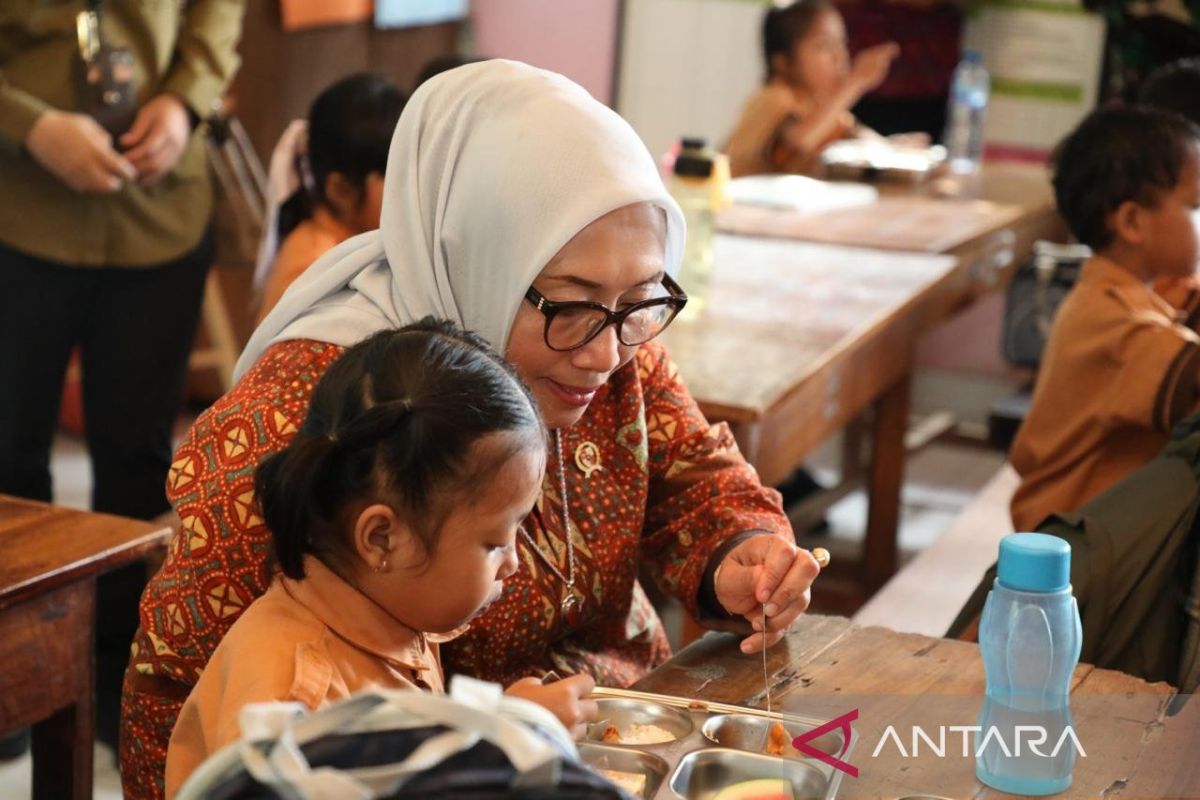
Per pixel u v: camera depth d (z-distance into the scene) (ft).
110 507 10.21
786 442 7.91
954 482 15.98
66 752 6.18
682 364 7.84
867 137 16.14
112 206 9.45
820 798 3.95
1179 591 5.68
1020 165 16.97
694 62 18.13
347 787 2.61
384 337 4.05
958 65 16.88
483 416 3.81
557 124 4.75
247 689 3.75
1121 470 8.02
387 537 3.83
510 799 2.77
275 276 8.27
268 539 4.47
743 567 5.14
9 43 8.96
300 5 15.49
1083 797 3.97
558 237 4.64
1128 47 14.60
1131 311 7.98
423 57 17.98
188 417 15.80
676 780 4.06
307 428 4.02
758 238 11.82
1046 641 4.09
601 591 5.28
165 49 9.49
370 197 8.27
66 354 9.64
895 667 4.90
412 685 4.07
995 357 17.43
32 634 5.82
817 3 14.73
